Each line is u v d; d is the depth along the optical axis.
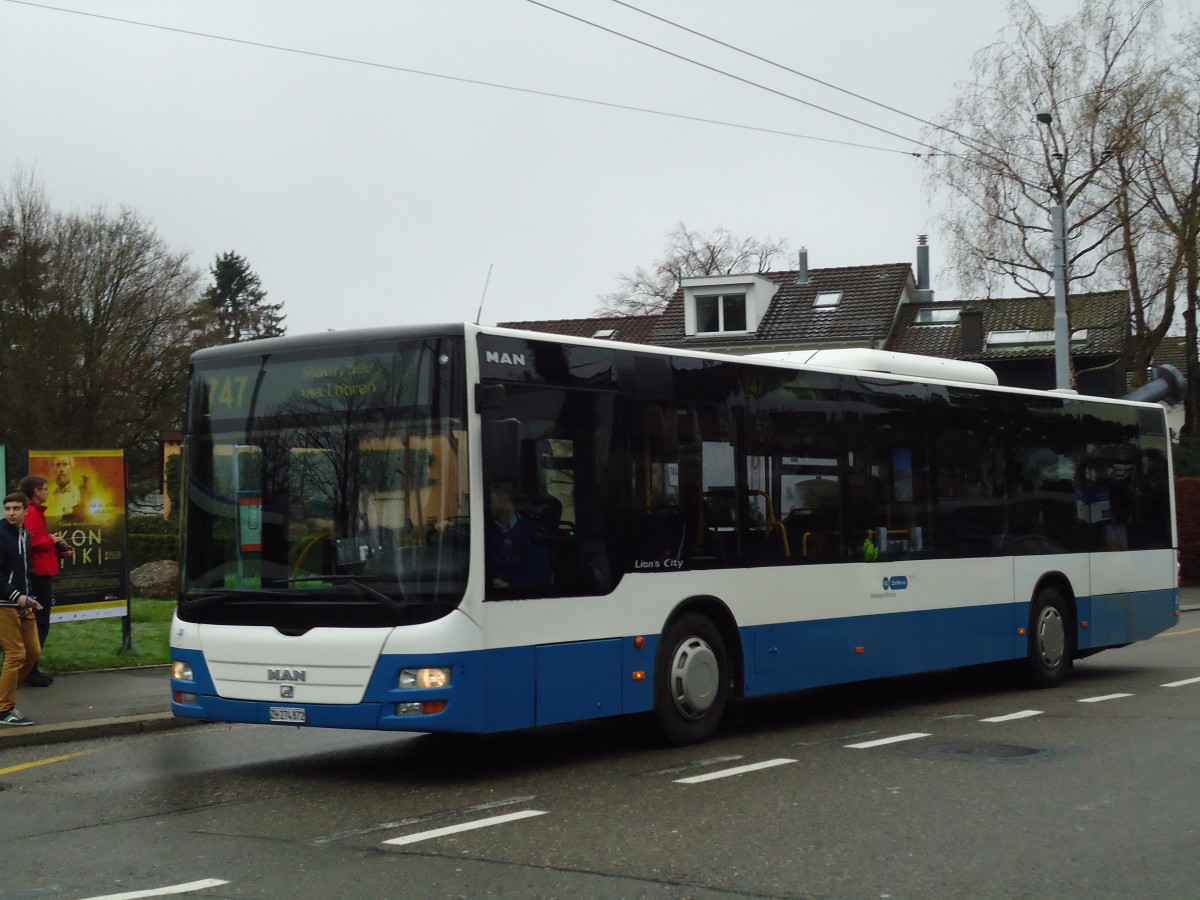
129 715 12.23
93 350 46.44
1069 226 32.62
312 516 9.27
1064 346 26.81
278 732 12.06
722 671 10.91
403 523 9.00
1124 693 14.01
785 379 11.64
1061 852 6.98
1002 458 14.12
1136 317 34.12
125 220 48.31
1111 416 15.91
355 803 8.55
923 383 13.20
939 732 11.34
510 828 7.68
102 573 15.45
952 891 6.24
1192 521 34.22
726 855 6.95
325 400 9.38
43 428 44.62
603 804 8.35
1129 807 8.09
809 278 50.34
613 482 10.02
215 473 9.73
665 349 10.57
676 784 9.01
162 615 20.06
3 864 7.01
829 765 9.67
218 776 9.71
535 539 9.38
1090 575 15.29
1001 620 13.92
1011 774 9.23
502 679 9.05
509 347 9.34
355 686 8.91
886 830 7.50
